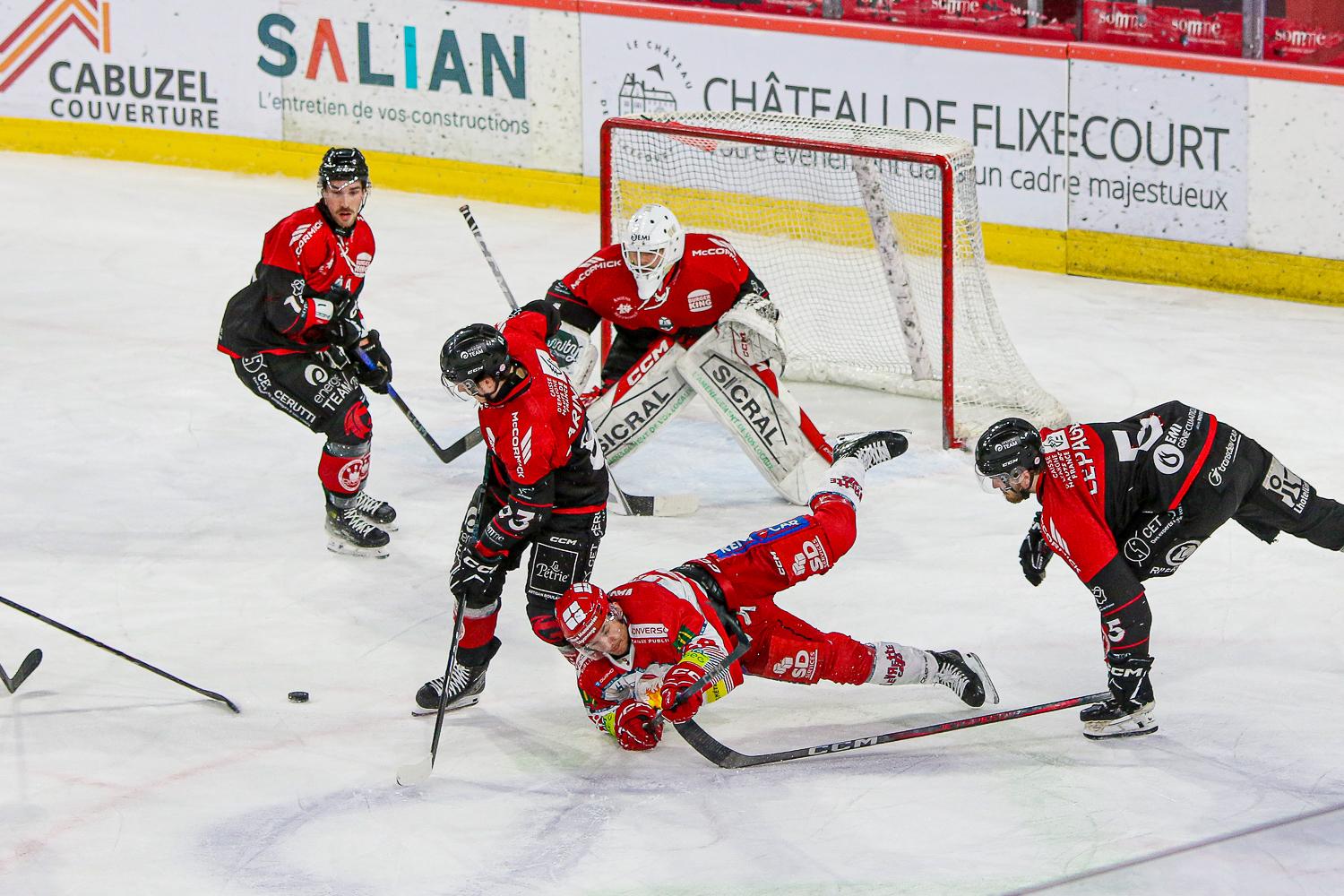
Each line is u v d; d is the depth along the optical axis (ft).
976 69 72.95
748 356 49.78
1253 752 36.11
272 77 86.89
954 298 56.70
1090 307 69.15
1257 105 67.26
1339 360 61.46
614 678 36.58
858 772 35.99
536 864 32.60
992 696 38.32
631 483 53.72
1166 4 68.64
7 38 90.22
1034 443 35.27
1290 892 31.01
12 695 39.63
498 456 36.91
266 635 42.88
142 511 50.52
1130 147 70.59
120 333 66.39
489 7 81.51
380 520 48.78
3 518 49.75
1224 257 70.03
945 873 31.89
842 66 75.66
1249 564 45.60
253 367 46.01
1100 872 31.78
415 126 85.10
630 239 47.29
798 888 31.53
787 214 69.41
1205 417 36.94
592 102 80.94
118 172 88.53
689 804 34.81
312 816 34.47
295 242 44.80
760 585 36.68
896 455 39.40
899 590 44.65
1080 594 44.14
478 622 38.17
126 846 33.37
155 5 87.40
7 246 76.74
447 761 36.81
